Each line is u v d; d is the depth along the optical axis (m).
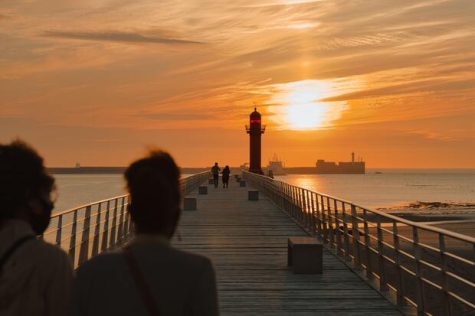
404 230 30.69
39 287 2.39
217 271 13.38
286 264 14.33
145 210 2.50
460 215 80.44
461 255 18.20
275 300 10.36
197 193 46.62
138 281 2.39
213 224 23.98
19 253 2.39
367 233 12.11
